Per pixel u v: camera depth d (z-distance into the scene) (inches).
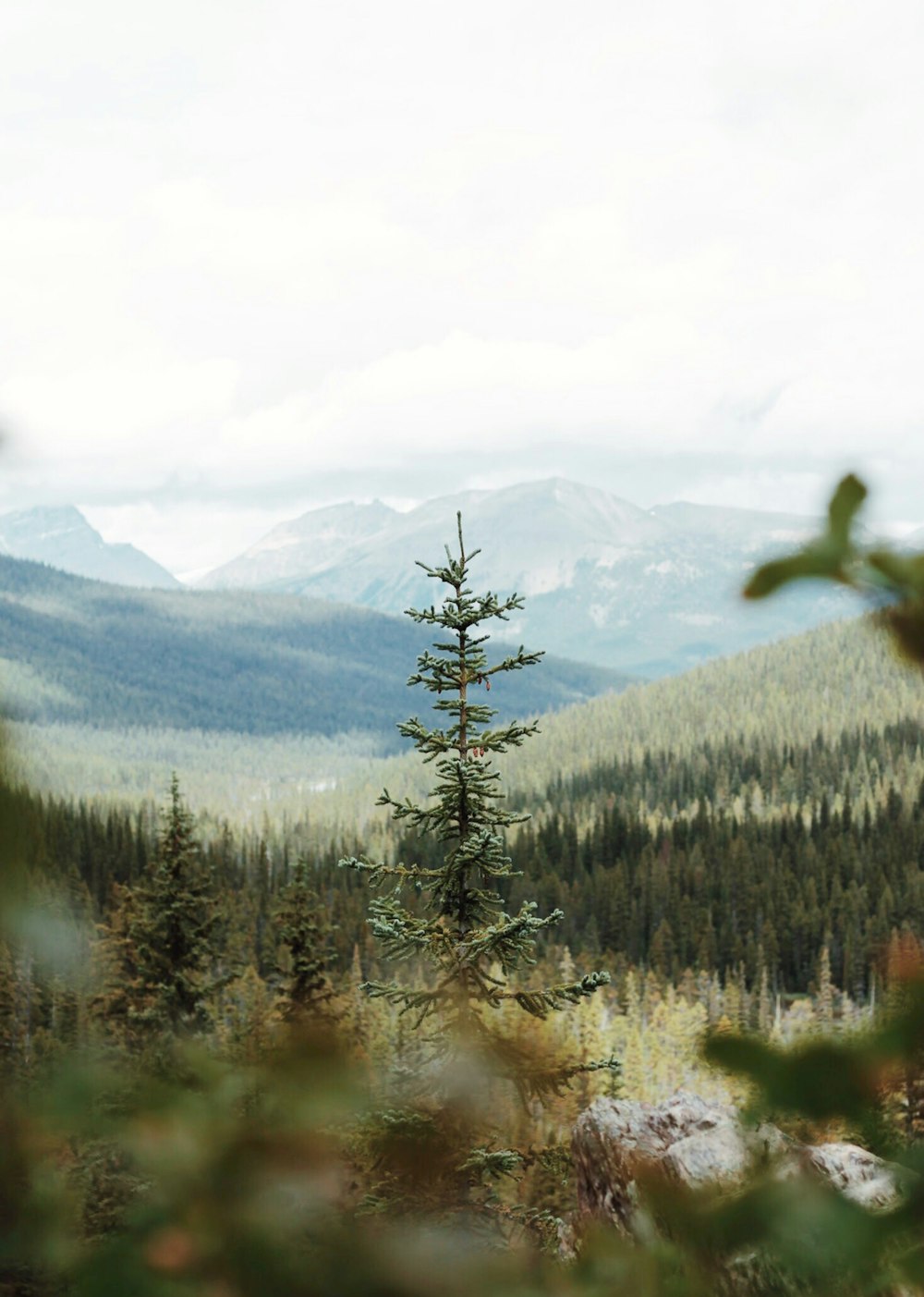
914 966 38.2
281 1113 41.1
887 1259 37.1
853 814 7293.3
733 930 5270.7
